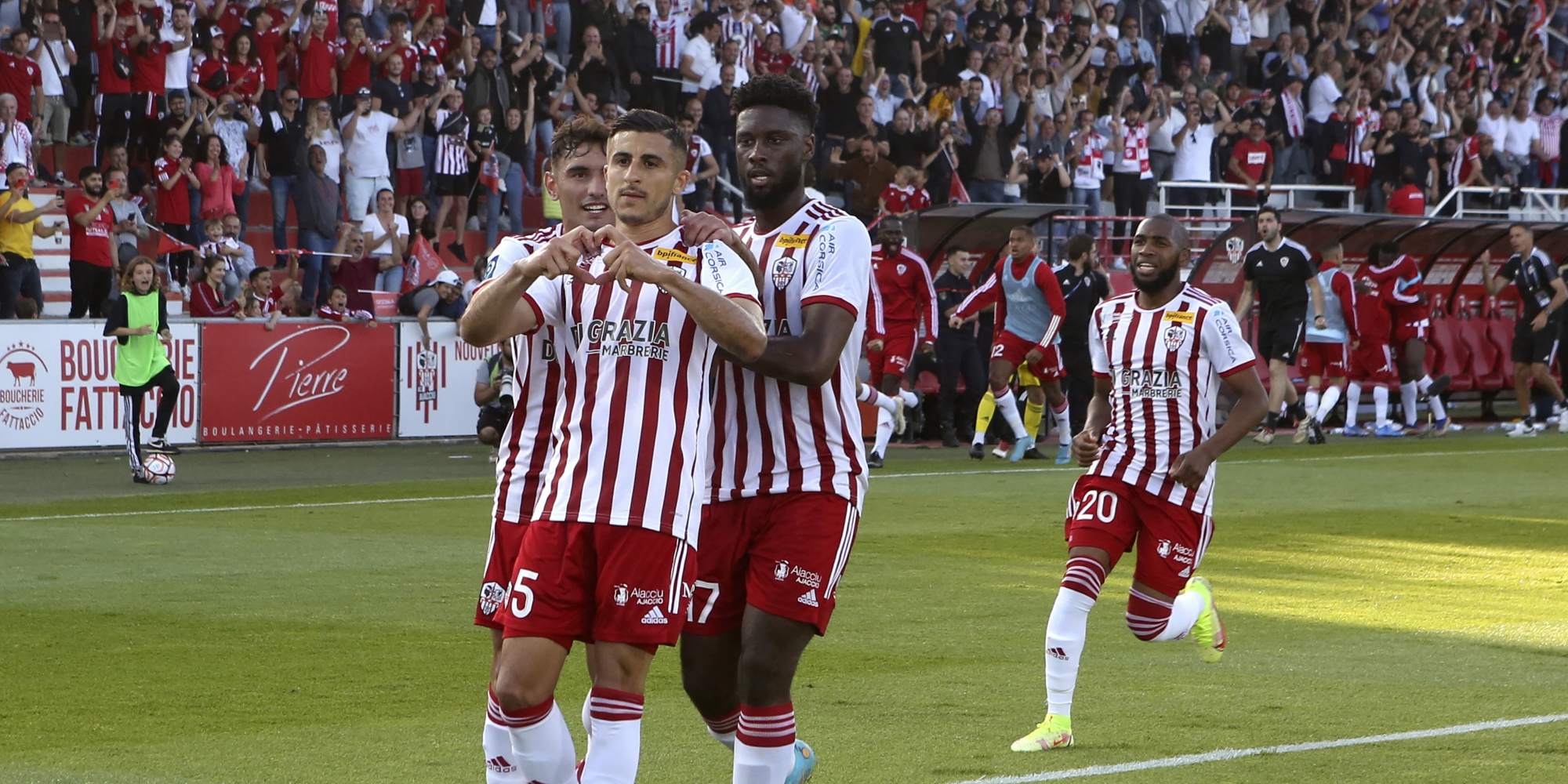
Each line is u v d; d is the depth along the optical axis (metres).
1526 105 46.25
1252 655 11.74
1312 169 42.25
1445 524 19.09
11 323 24.66
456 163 31.42
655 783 8.28
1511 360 35.31
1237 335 9.59
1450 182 43.53
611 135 6.81
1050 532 18.19
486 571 6.94
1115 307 9.93
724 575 7.26
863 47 36.44
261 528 18.05
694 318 6.33
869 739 9.15
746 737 7.14
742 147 7.40
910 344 24.80
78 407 25.36
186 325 26.08
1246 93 42.72
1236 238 30.41
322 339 27.23
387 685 10.45
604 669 6.54
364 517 19.03
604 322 6.57
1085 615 9.18
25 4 29.03
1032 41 38.75
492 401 24.89
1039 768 8.51
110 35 28.20
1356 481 23.58
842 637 12.30
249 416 26.72
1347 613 13.48
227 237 28.80
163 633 12.16
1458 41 46.66
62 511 19.30
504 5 33.44
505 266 7.17
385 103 30.52
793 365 6.78
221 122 29.55
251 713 9.66
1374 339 31.05
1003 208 28.69
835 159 34.38
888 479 23.41
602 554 6.45
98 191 26.64
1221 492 22.22
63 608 13.16
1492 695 10.38
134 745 8.89
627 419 6.51
